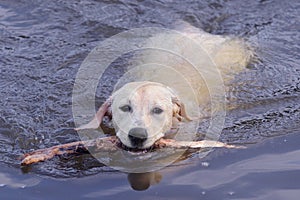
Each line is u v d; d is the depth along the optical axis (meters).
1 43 2.61
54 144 2.15
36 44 2.62
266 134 2.17
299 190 1.97
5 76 2.43
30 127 2.21
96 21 2.75
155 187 1.99
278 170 2.04
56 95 2.35
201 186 1.99
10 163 2.08
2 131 2.20
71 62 2.51
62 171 2.05
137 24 2.75
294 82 2.41
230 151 2.11
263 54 2.57
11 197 1.97
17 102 2.31
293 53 2.57
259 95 2.35
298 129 2.19
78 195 1.97
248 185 1.99
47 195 1.97
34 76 2.44
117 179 2.02
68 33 2.69
